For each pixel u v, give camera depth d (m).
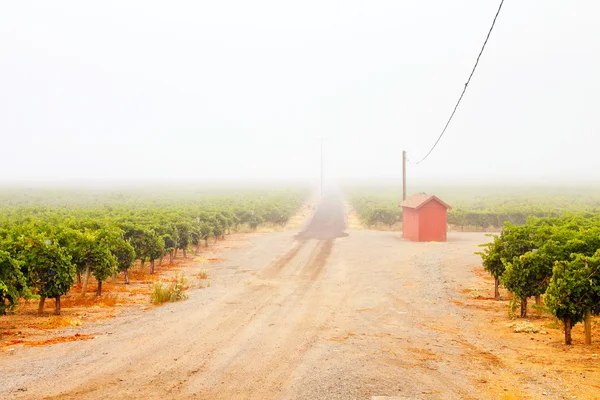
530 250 16.80
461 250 32.03
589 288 11.53
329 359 10.81
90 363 10.39
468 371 9.99
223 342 12.20
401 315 15.55
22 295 13.44
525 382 9.27
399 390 8.88
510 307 16.19
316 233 43.22
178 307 16.45
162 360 10.69
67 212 40.78
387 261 27.62
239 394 8.71
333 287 20.41
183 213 36.34
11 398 8.34
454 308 16.62
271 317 15.07
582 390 8.74
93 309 15.97
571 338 12.62
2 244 14.49
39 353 11.05
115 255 20.08
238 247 34.22
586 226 20.91
